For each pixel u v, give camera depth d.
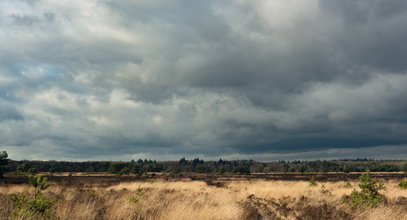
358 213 12.01
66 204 10.70
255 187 30.61
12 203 10.62
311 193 23.27
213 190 26.95
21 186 27.64
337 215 11.98
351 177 61.22
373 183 15.76
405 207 13.38
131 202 11.55
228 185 36.00
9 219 8.41
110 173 110.50
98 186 34.28
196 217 10.13
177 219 9.77
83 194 16.62
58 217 9.09
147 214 10.15
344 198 15.53
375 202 13.77
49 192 18.56
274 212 13.83
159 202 12.37
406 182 24.05
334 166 157.50
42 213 9.20
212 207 11.66
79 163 155.38
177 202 11.95
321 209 13.38
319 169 153.75
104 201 13.13
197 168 139.25
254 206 15.44
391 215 11.27
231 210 11.70
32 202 9.21
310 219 11.63
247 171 115.19
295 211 14.20
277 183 40.03
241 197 20.48
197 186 32.84
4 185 31.84
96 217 9.70
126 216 9.92
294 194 23.72
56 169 138.38
